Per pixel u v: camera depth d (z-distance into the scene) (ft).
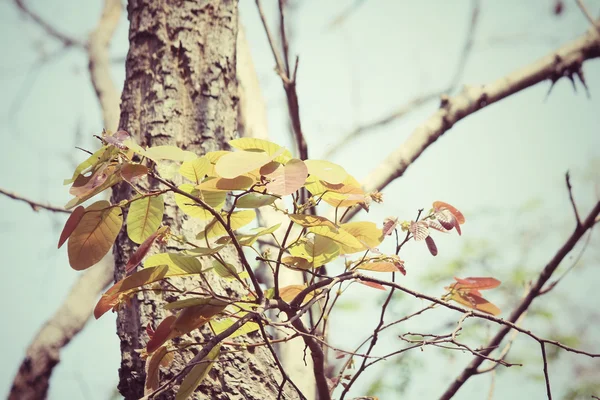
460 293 11.04
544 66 21.83
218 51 12.53
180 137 12.14
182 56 12.42
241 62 21.36
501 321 10.56
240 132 20.48
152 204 10.52
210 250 10.35
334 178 10.25
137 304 11.46
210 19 12.63
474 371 13.37
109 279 31.60
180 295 11.41
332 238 10.59
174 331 10.36
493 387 13.43
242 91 20.90
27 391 28.91
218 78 12.45
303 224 10.47
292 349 14.65
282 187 10.07
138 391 11.33
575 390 24.73
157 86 12.28
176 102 12.24
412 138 19.04
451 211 10.85
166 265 10.37
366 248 10.59
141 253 10.28
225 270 10.59
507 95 21.02
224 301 10.40
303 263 10.69
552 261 13.61
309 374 14.37
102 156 10.19
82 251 10.43
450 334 10.55
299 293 10.75
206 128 12.21
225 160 10.13
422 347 10.59
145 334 11.35
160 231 10.44
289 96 13.21
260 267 15.90
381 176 18.11
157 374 10.67
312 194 10.55
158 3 12.56
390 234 10.71
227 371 11.26
